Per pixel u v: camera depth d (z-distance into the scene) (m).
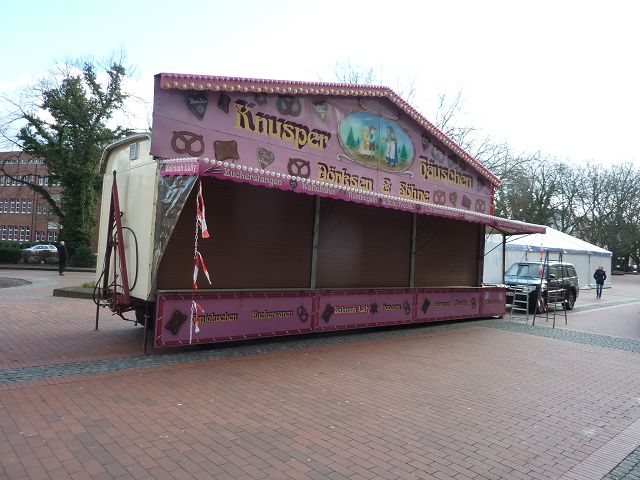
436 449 4.43
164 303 7.30
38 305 11.95
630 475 4.10
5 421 4.53
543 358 8.84
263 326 8.59
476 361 8.30
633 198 56.78
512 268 18.64
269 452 4.16
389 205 9.69
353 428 4.84
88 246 34.25
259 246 8.91
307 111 10.65
